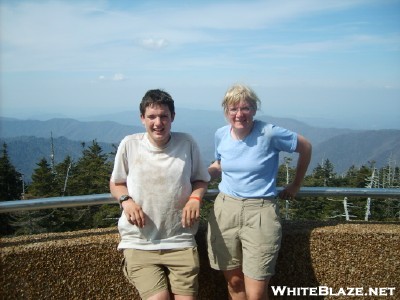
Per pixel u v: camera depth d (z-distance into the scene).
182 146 2.99
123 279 3.26
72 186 42.09
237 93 2.97
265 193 3.06
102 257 3.20
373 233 3.42
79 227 30.84
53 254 3.09
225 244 3.15
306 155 3.15
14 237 3.30
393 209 36.44
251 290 3.01
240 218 3.06
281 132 3.05
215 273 3.51
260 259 2.98
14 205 2.97
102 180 40.75
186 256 2.91
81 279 3.17
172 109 2.91
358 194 3.50
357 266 3.44
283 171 35.09
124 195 2.95
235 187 3.12
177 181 2.90
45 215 29.58
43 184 41.25
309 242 3.47
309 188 3.59
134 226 2.96
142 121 2.95
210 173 3.48
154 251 2.93
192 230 3.03
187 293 2.91
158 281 2.85
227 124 3.36
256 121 3.17
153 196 2.88
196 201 2.93
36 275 3.06
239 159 3.09
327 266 3.46
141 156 2.93
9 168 47.69
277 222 3.07
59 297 3.13
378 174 50.59
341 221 3.83
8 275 2.99
